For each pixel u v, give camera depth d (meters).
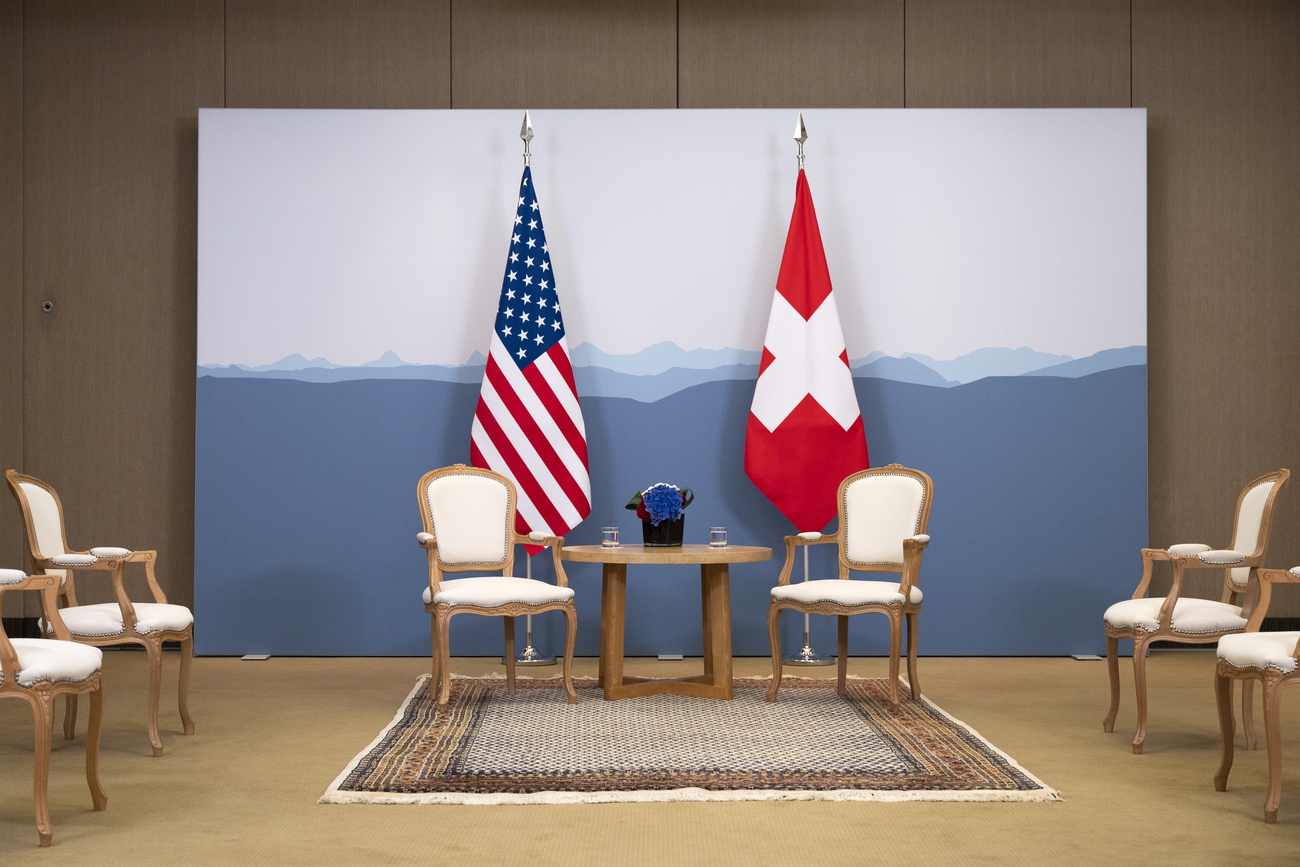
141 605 3.65
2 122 5.91
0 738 3.68
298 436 5.64
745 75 5.95
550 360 5.45
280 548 5.63
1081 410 5.68
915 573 4.19
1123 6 5.98
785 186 5.73
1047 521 5.67
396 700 4.42
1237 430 5.95
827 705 4.21
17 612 5.88
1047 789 2.98
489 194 5.71
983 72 5.96
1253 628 3.22
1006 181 5.73
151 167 5.92
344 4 5.94
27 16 5.93
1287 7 6.02
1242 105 6.00
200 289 5.64
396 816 2.77
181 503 5.89
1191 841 2.58
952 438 5.70
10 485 3.64
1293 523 5.93
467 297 5.69
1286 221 5.98
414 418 5.67
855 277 5.73
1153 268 5.97
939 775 3.13
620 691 4.34
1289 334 5.96
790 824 2.71
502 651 5.64
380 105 5.92
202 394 5.63
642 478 5.69
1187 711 4.19
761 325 5.71
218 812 2.81
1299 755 3.46
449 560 4.48
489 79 5.93
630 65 5.94
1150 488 5.93
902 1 5.96
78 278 5.90
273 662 5.45
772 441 5.46
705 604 4.52
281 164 5.67
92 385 5.89
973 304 5.71
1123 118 5.72
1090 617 5.64
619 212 5.73
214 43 5.93
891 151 5.73
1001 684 4.83
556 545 4.40
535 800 2.89
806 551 5.52
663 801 2.90
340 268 5.67
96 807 2.82
